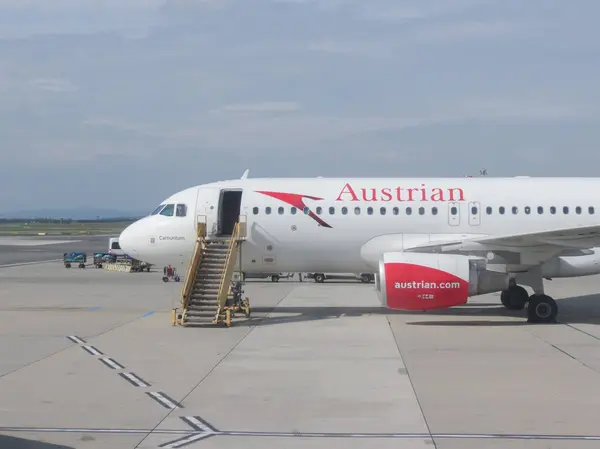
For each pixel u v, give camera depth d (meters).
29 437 9.53
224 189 23.34
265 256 23.06
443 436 9.59
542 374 13.55
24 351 16.06
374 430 9.87
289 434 9.69
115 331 19.31
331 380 13.04
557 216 22.53
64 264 58.12
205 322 20.80
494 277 20.16
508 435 9.63
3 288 35.19
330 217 22.64
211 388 12.39
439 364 14.55
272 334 18.70
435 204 22.62
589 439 9.46
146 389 12.31
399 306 20.06
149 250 23.30
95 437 9.54
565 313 23.64
